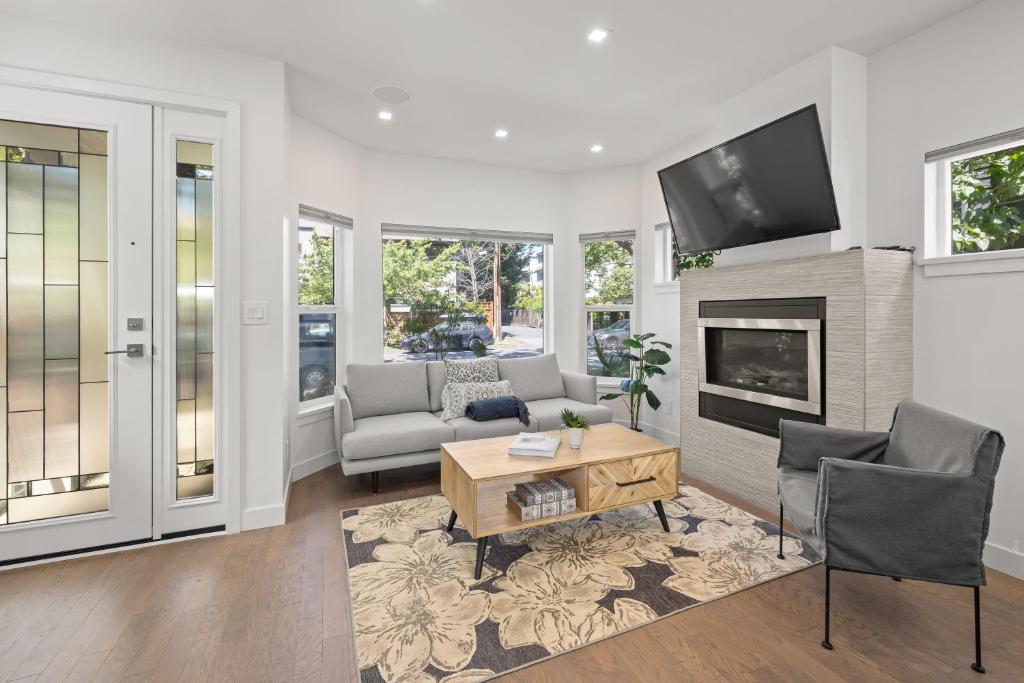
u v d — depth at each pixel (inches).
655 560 86.3
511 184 180.9
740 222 114.5
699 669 59.7
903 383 94.1
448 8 85.4
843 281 93.0
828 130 98.8
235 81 99.1
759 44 97.7
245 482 101.3
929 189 92.9
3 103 84.6
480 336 184.1
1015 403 81.0
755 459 111.7
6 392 86.0
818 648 63.5
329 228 149.6
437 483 129.6
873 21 89.7
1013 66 80.0
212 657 61.9
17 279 86.4
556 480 94.7
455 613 71.0
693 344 131.3
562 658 61.7
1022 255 78.3
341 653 62.8
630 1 83.5
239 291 99.5
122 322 92.4
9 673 58.9
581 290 188.1
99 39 89.7
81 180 89.8
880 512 62.3
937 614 70.7
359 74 109.4
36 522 86.8
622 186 179.0
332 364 153.3
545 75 110.4
